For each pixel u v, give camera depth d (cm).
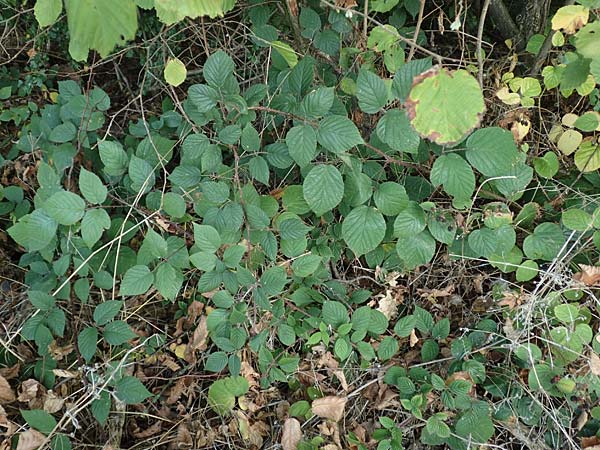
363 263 91
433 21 110
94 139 89
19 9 109
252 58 98
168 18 48
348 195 76
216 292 76
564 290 75
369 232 72
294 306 83
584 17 64
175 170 75
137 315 87
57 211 68
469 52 98
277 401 83
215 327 74
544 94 99
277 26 97
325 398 78
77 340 75
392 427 75
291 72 77
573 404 73
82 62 112
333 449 74
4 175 95
